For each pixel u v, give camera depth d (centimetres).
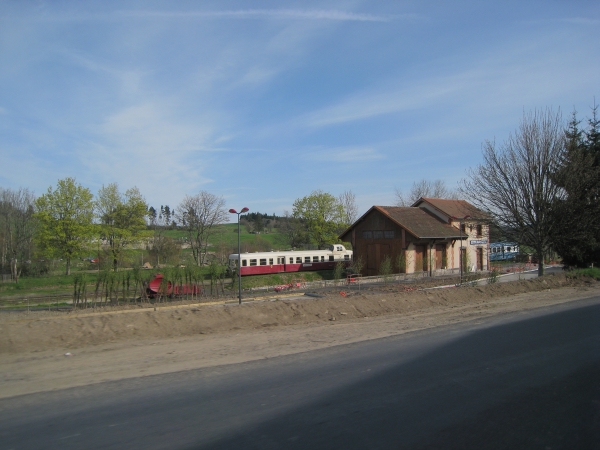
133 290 3012
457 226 4422
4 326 1049
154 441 496
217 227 6125
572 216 2395
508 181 2447
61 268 5212
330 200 6034
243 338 1101
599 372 767
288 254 4728
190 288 2806
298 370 789
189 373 772
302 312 1471
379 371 778
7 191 5450
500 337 1066
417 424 542
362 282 3238
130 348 980
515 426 537
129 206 5191
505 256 5528
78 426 539
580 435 512
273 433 515
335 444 485
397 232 3988
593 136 3048
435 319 1395
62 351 952
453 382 712
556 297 1898
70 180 4641
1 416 575
